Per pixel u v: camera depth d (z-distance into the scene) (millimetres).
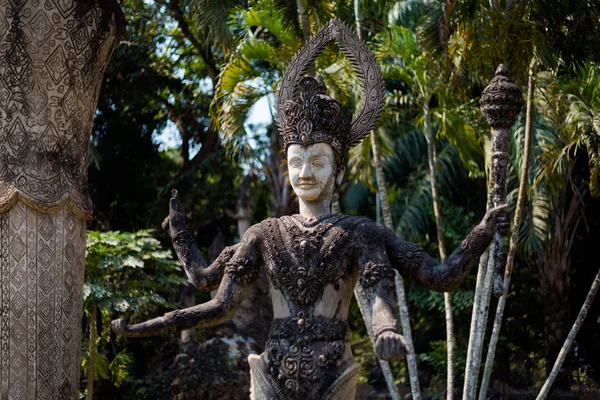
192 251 4660
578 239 15648
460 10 10086
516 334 15766
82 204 5871
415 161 16250
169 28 17734
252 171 16141
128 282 11922
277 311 4363
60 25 5793
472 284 15273
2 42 5684
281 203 16141
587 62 10359
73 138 5867
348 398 4234
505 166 4504
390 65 11523
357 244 4336
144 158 18703
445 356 14531
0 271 5566
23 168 5648
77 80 5875
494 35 9172
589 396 13602
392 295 4215
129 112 18281
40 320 5598
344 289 4344
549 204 12914
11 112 5672
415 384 11242
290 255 4355
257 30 12438
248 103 11352
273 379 4234
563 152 10812
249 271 4445
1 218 5605
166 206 17375
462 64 10492
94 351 11414
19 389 5496
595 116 10453
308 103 4555
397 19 12422
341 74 10688
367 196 16641
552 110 10906
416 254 4332
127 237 12047
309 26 10500
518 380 14172
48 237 5676
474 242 4215
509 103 4520
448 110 11453
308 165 4512
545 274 14578
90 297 11305
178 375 13234
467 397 10531
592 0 9500
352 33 4840
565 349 10898
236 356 13211
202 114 18953
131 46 17281
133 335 4266
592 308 15609
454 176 16078
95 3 5938
